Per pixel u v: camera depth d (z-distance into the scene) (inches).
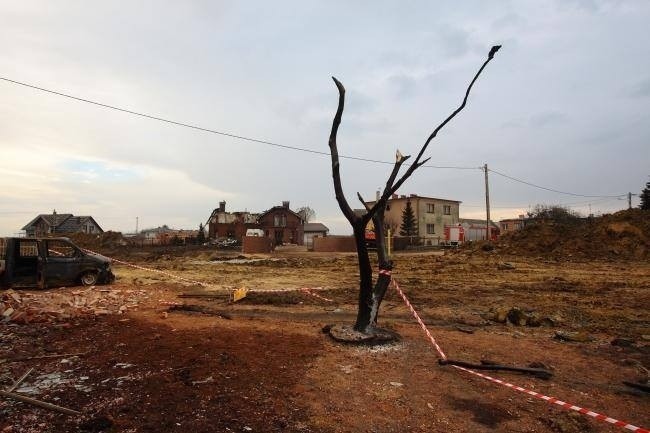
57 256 522.6
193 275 724.0
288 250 1830.7
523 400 194.5
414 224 2615.7
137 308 400.5
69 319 338.0
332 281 646.5
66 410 170.6
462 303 448.8
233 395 190.7
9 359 236.2
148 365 228.4
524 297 490.9
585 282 617.9
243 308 413.4
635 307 433.4
